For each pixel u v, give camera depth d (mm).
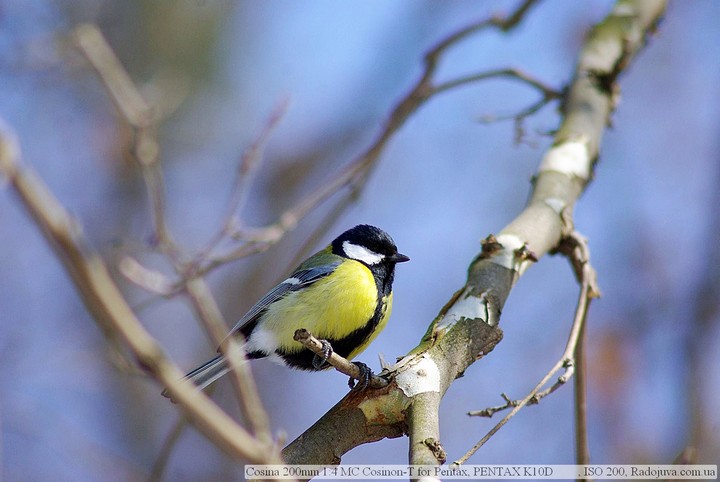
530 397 5812
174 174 15312
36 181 2789
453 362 6316
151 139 6586
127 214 14695
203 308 4137
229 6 15867
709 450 10477
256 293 14773
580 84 9469
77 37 6234
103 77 6309
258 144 7680
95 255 3062
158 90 10438
